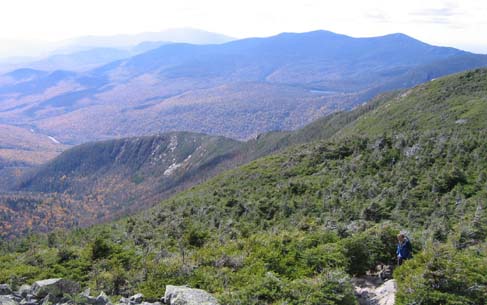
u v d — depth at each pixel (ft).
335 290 37.70
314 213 117.19
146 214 172.24
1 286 41.29
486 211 90.99
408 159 141.49
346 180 142.92
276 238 59.41
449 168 122.21
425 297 35.42
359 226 74.95
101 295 38.93
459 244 62.39
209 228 115.85
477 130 171.94
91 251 63.46
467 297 35.09
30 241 117.08
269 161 211.20
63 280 40.88
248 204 137.80
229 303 37.14
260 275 45.60
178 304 37.42
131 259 61.11
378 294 44.98
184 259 55.98
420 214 102.78
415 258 40.96
